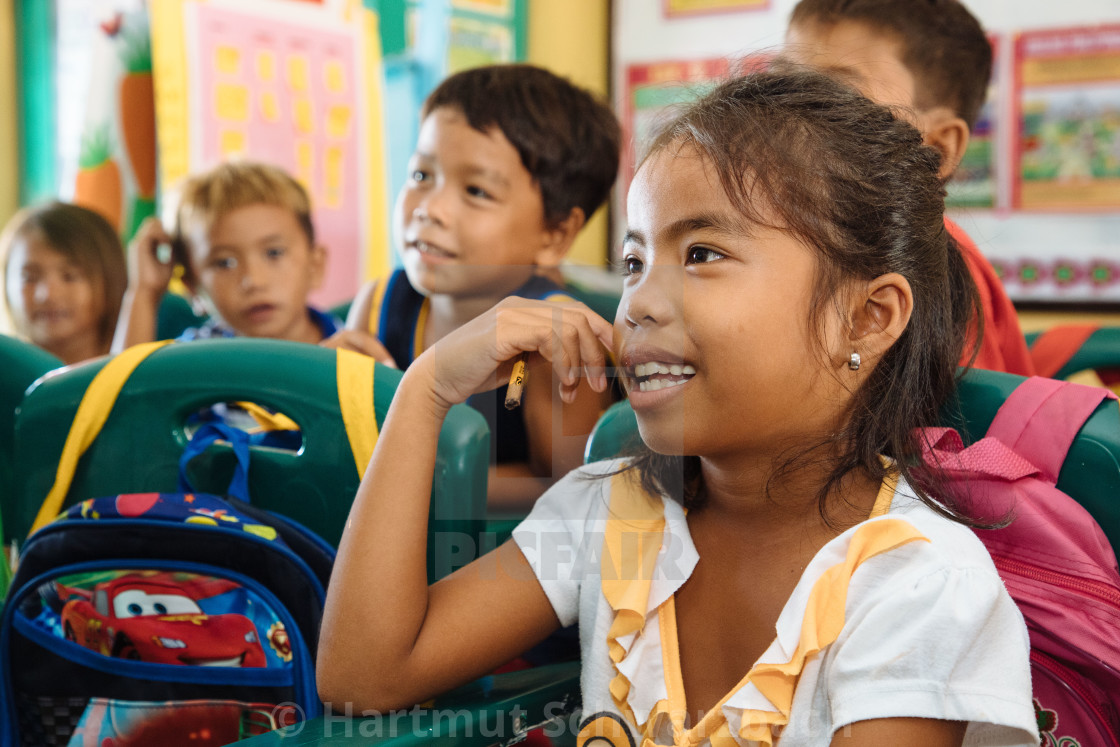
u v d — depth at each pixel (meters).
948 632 0.51
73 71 2.14
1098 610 0.59
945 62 1.21
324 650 0.64
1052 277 2.15
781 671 0.55
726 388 0.56
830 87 0.63
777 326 0.56
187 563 0.70
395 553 0.63
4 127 2.12
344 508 0.76
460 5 2.41
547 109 1.32
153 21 2.04
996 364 0.90
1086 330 1.19
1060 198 2.13
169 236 1.64
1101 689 0.61
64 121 2.14
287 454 0.78
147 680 0.69
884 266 0.59
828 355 0.57
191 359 0.80
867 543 0.56
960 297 0.71
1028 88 2.14
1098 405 0.66
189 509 0.71
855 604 0.55
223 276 1.56
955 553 0.54
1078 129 2.11
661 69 2.40
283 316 1.57
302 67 2.23
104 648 0.70
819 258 0.57
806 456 0.59
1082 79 2.10
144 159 2.12
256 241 1.55
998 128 2.16
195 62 2.09
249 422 1.02
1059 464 0.65
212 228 1.54
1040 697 0.62
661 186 0.58
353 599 0.63
